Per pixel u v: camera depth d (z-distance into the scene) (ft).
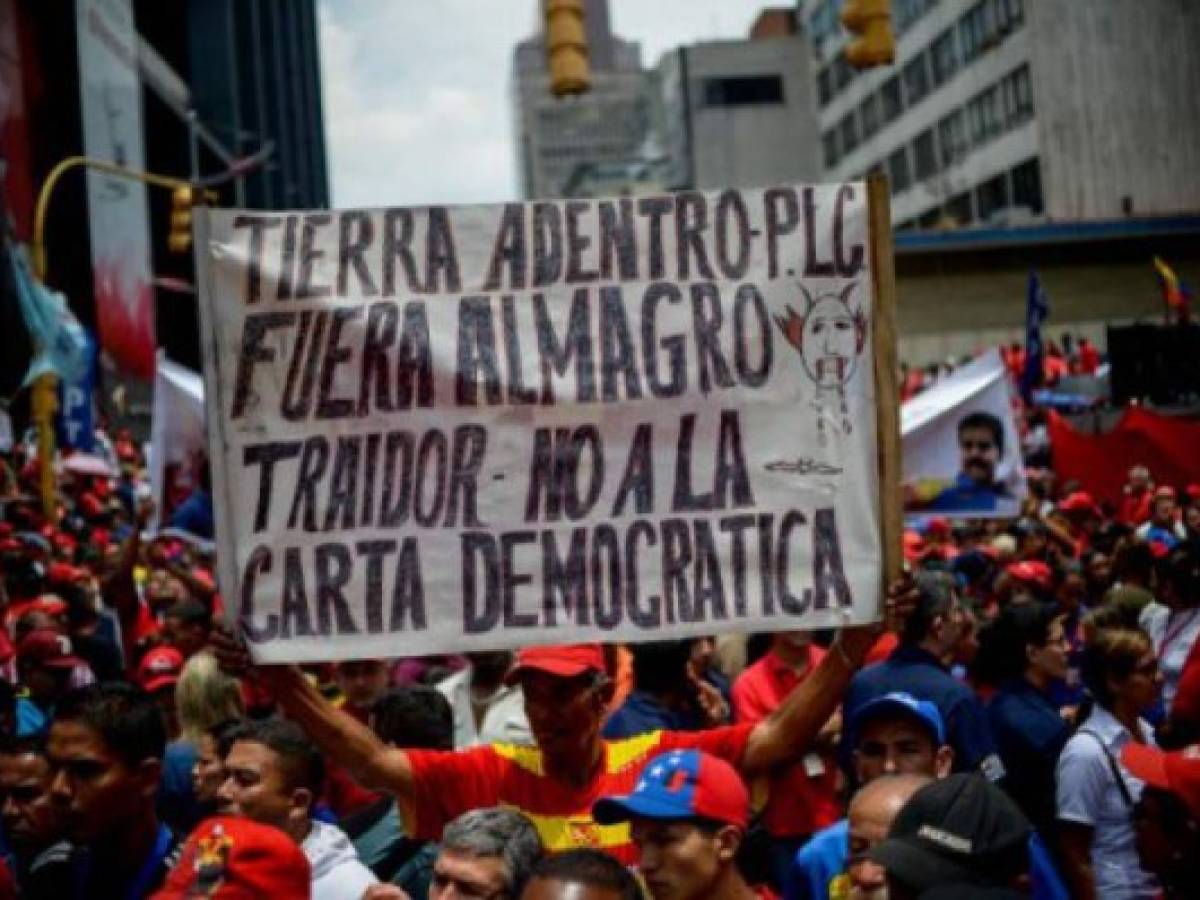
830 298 18.40
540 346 18.40
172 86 183.21
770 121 335.06
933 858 12.62
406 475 18.28
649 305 18.44
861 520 18.22
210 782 21.01
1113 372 60.95
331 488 18.25
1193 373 60.34
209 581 46.01
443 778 18.51
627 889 13.06
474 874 15.05
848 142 257.96
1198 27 161.68
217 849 14.30
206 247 18.37
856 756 20.65
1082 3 167.84
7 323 107.45
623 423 18.33
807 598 18.13
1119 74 165.68
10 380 108.27
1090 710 22.20
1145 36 165.27
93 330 123.54
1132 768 14.76
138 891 16.71
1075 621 38.47
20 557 39.81
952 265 162.40
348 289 18.43
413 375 18.35
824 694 18.35
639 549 18.20
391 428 18.31
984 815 12.71
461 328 18.40
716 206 18.48
